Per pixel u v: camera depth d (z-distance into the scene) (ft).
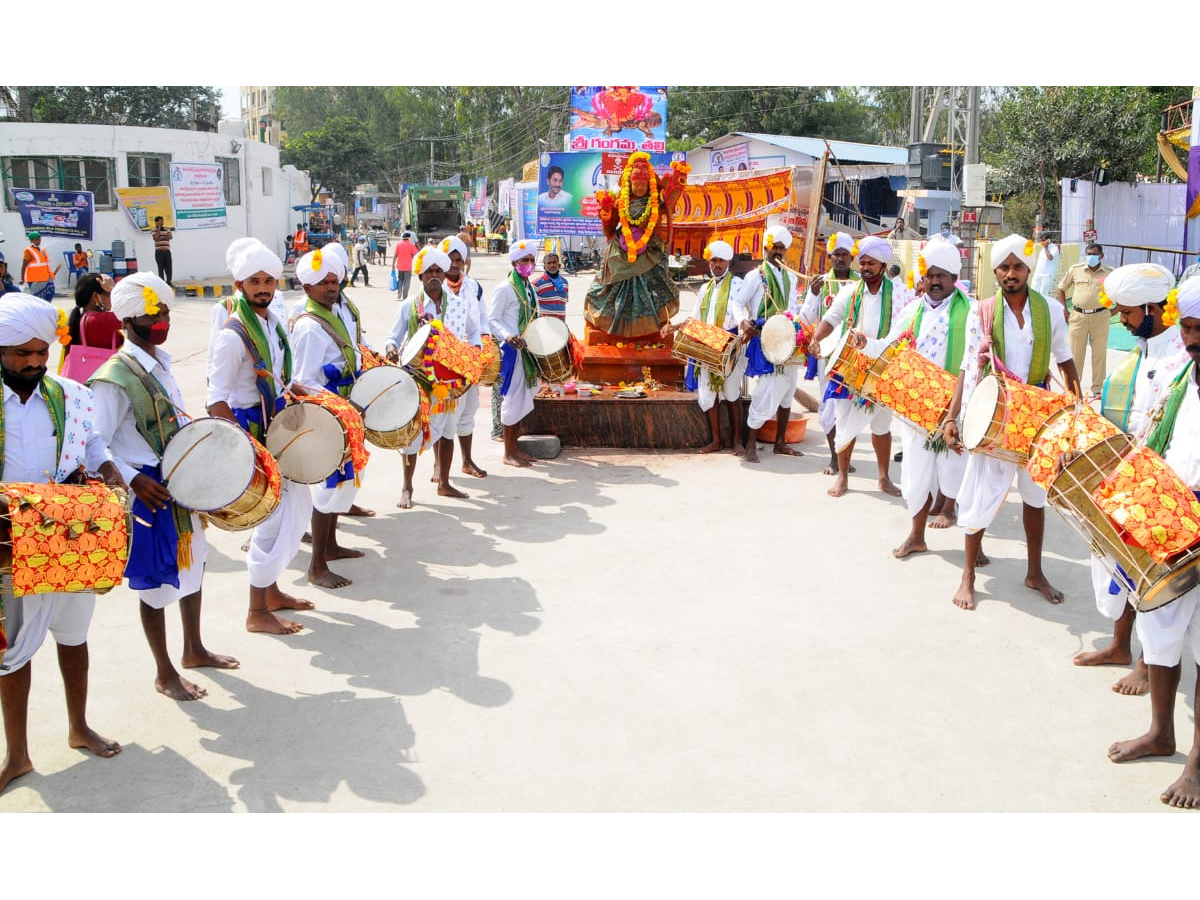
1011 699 14.97
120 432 14.34
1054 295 53.93
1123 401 15.26
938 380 19.62
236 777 12.94
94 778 12.89
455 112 246.47
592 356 32.17
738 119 147.84
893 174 87.20
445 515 24.11
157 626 14.83
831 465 27.91
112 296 14.29
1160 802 12.39
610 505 24.89
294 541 17.28
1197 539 11.94
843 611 18.22
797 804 12.33
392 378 19.53
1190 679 15.66
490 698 15.02
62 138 85.05
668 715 14.48
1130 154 82.17
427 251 25.46
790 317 28.73
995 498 17.87
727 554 21.27
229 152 97.91
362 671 15.94
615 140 89.30
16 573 11.39
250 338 16.52
